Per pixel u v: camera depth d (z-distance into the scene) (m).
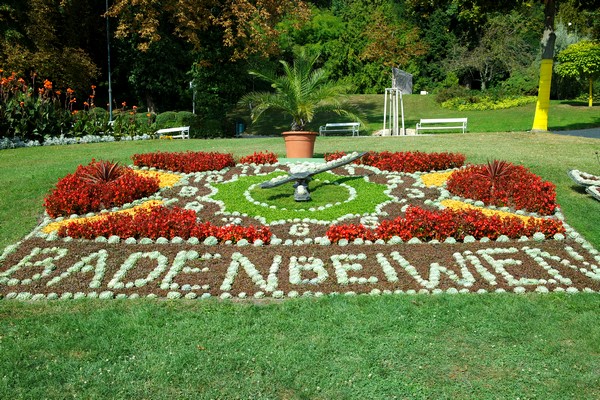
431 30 39.84
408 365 4.58
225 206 9.20
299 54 12.41
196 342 4.91
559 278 6.40
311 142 12.03
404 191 9.89
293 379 4.38
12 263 6.88
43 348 4.84
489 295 5.94
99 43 30.56
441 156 11.28
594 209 8.96
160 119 24.33
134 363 4.60
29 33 24.20
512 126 25.11
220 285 6.20
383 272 6.53
